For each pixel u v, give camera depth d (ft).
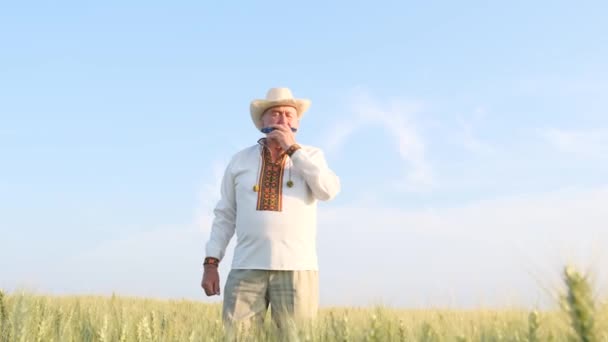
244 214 15.35
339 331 11.91
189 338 13.88
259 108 16.51
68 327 13.52
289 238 15.05
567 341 8.07
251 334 14.20
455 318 12.42
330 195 15.19
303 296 14.94
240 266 15.19
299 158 14.90
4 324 12.35
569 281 7.48
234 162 16.33
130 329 13.25
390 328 11.82
